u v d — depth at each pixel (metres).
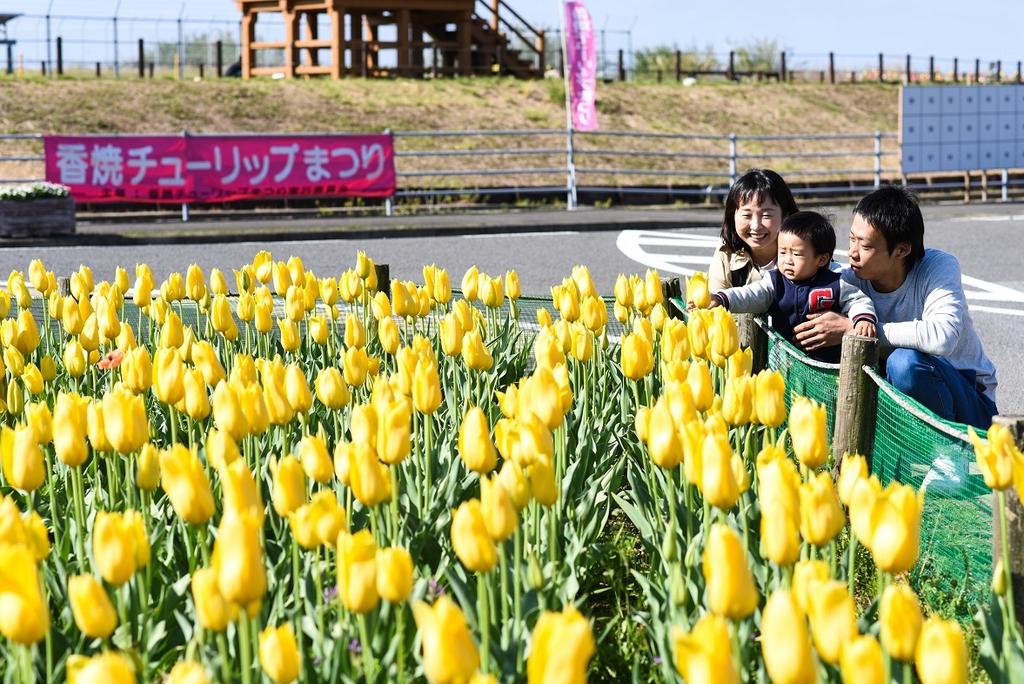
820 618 2.16
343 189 21.94
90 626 2.45
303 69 34.66
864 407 5.18
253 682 2.99
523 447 3.23
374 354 6.45
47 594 3.60
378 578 2.55
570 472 4.31
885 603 2.20
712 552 2.26
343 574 2.52
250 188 21.30
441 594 3.66
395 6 34.31
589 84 24.62
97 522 2.59
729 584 2.25
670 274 15.06
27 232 18.00
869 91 40.69
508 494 3.02
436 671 2.07
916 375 5.49
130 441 3.42
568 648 1.91
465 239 18.70
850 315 5.85
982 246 17.64
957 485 4.53
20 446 3.24
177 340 4.96
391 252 16.95
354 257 16.41
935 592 4.42
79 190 20.44
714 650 1.87
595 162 30.12
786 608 1.96
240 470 2.72
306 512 2.81
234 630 3.22
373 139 22.06
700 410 3.83
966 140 27.44
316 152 21.69
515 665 2.94
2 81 28.31
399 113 30.52
